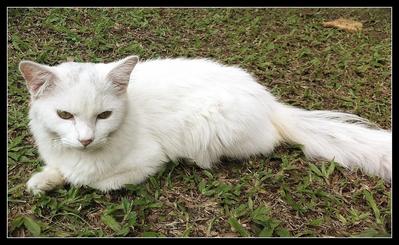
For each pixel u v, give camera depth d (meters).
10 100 0.83
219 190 0.66
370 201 0.65
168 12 1.30
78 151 0.62
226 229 0.61
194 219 0.62
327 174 0.70
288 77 1.01
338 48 1.16
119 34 1.13
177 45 1.11
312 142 0.75
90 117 0.58
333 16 1.40
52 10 1.18
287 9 1.42
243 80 0.74
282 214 0.64
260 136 0.73
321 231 0.61
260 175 0.70
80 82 0.57
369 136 0.75
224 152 0.72
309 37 1.21
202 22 1.25
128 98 0.64
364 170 0.72
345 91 0.97
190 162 0.72
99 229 0.59
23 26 1.08
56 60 0.97
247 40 1.19
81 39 1.06
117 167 0.65
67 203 0.62
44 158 0.66
